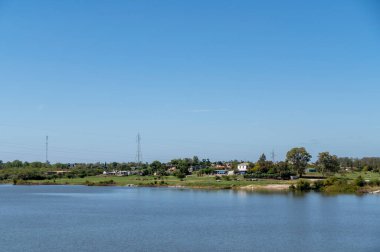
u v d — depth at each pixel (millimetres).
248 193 192875
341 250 72750
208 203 151250
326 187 198000
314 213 119312
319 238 82812
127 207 141000
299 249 73750
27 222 105938
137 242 79125
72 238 83250
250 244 77438
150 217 115000
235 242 79188
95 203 156375
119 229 94062
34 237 84250
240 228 94875
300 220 106438
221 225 99500
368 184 197000
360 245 76500
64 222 105812
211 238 82938
